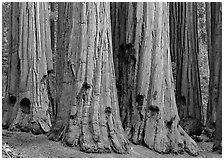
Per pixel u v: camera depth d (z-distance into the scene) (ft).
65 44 32.40
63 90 31.91
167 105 34.81
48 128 40.70
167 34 35.88
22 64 41.70
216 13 42.63
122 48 37.17
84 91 30.81
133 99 35.12
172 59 48.96
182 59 48.26
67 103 31.48
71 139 30.27
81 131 30.22
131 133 34.32
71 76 31.55
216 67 43.34
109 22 32.50
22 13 42.16
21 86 41.39
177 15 49.06
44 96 42.06
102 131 30.35
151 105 34.09
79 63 31.12
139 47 35.32
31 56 41.83
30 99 41.14
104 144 29.99
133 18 35.76
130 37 35.76
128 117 35.01
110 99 31.35
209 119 45.39
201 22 68.08
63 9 33.50
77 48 31.45
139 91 34.71
